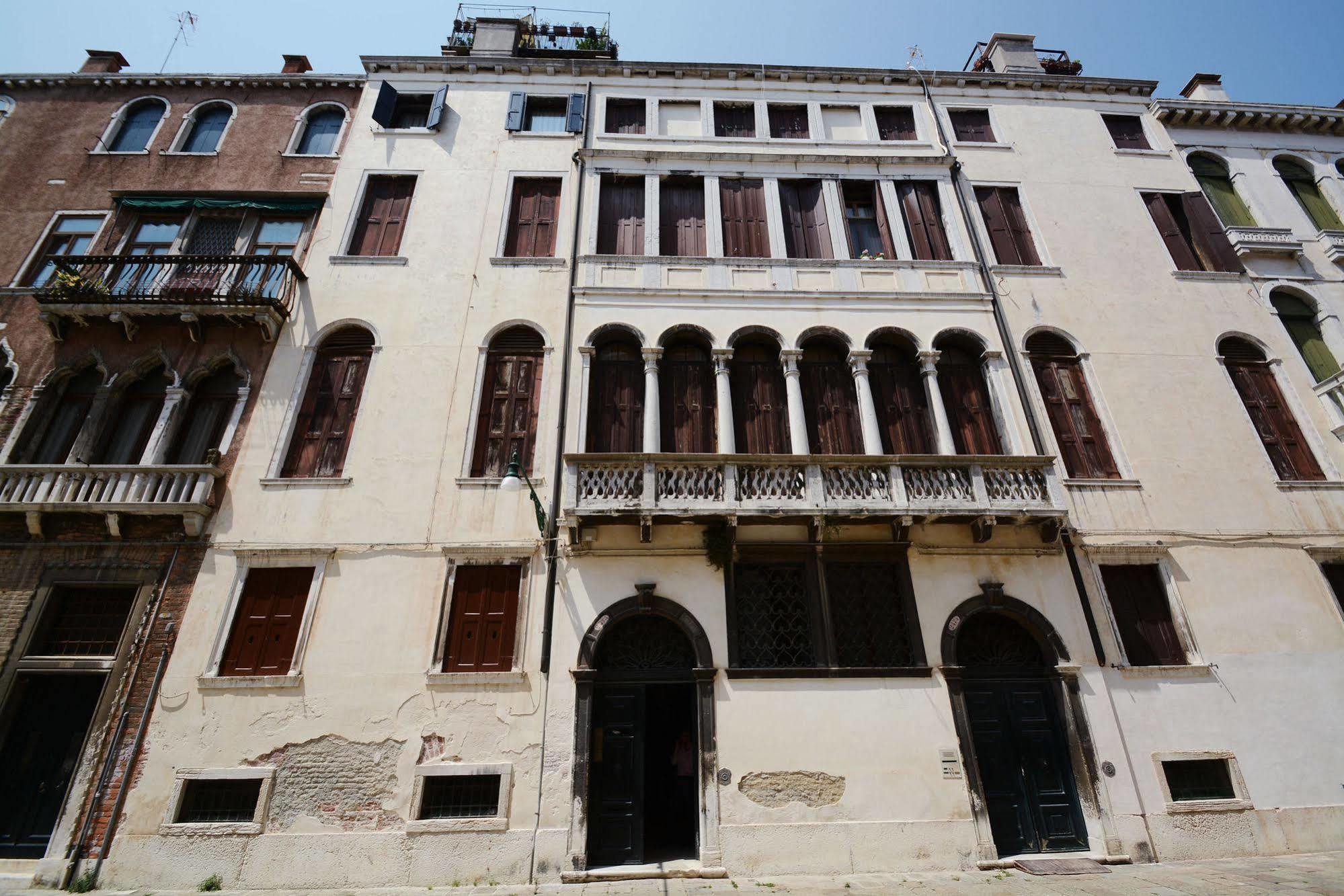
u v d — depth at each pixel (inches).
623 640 423.2
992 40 748.0
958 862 367.9
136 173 586.2
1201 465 493.4
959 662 429.1
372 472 458.0
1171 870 358.0
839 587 439.2
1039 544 452.1
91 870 351.3
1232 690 423.5
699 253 565.9
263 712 388.8
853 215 599.5
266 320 493.4
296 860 357.4
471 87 645.9
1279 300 589.3
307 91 641.0
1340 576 468.8
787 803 376.2
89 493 438.6
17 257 545.6
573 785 375.9
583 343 506.3
